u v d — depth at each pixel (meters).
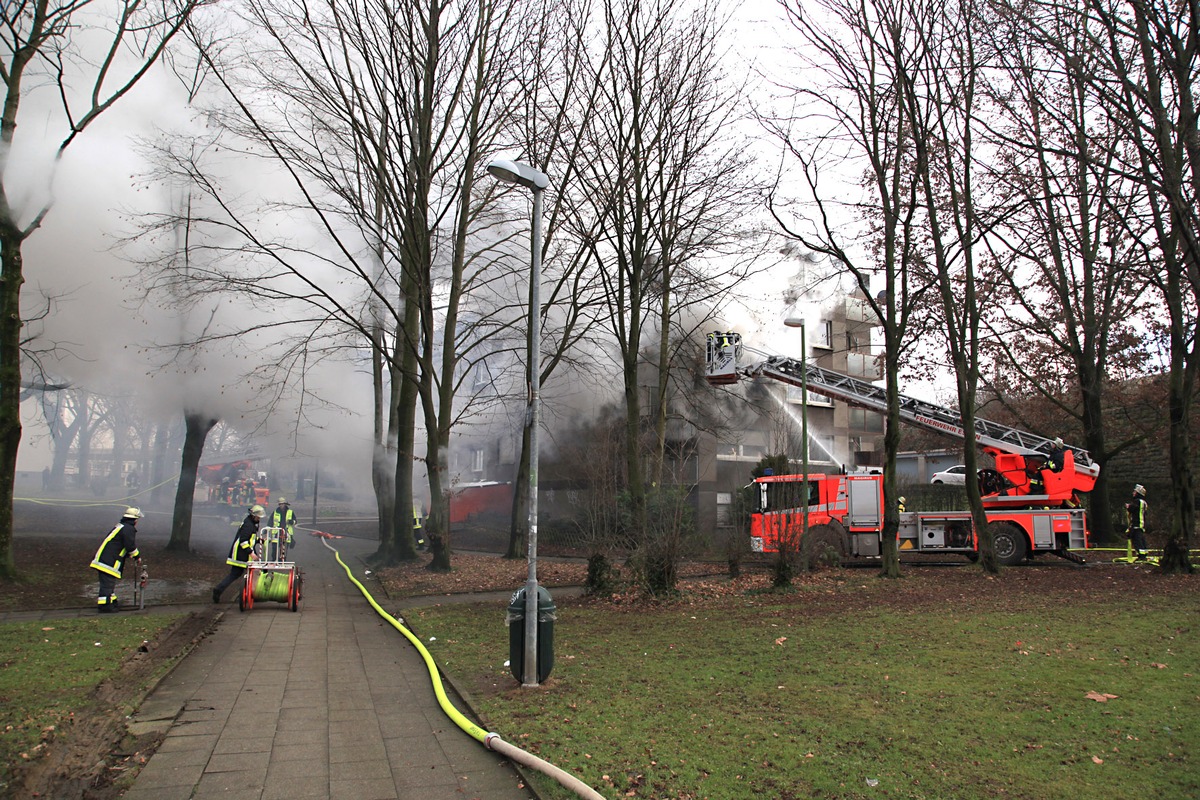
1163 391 23.36
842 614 11.09
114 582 11.22
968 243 15.75
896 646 8.62
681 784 4.75
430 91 16.58
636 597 12.85
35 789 4.59
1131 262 15.96
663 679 7.41
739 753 5.27
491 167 7.69
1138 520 18.47
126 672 7.49
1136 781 4.65
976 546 18.83
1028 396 26.73
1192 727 5.56
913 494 23.95
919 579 15.41
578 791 4.59
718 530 24.09
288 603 12.27
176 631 9.84
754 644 9.05
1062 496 18.55
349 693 7.16
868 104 15.76
